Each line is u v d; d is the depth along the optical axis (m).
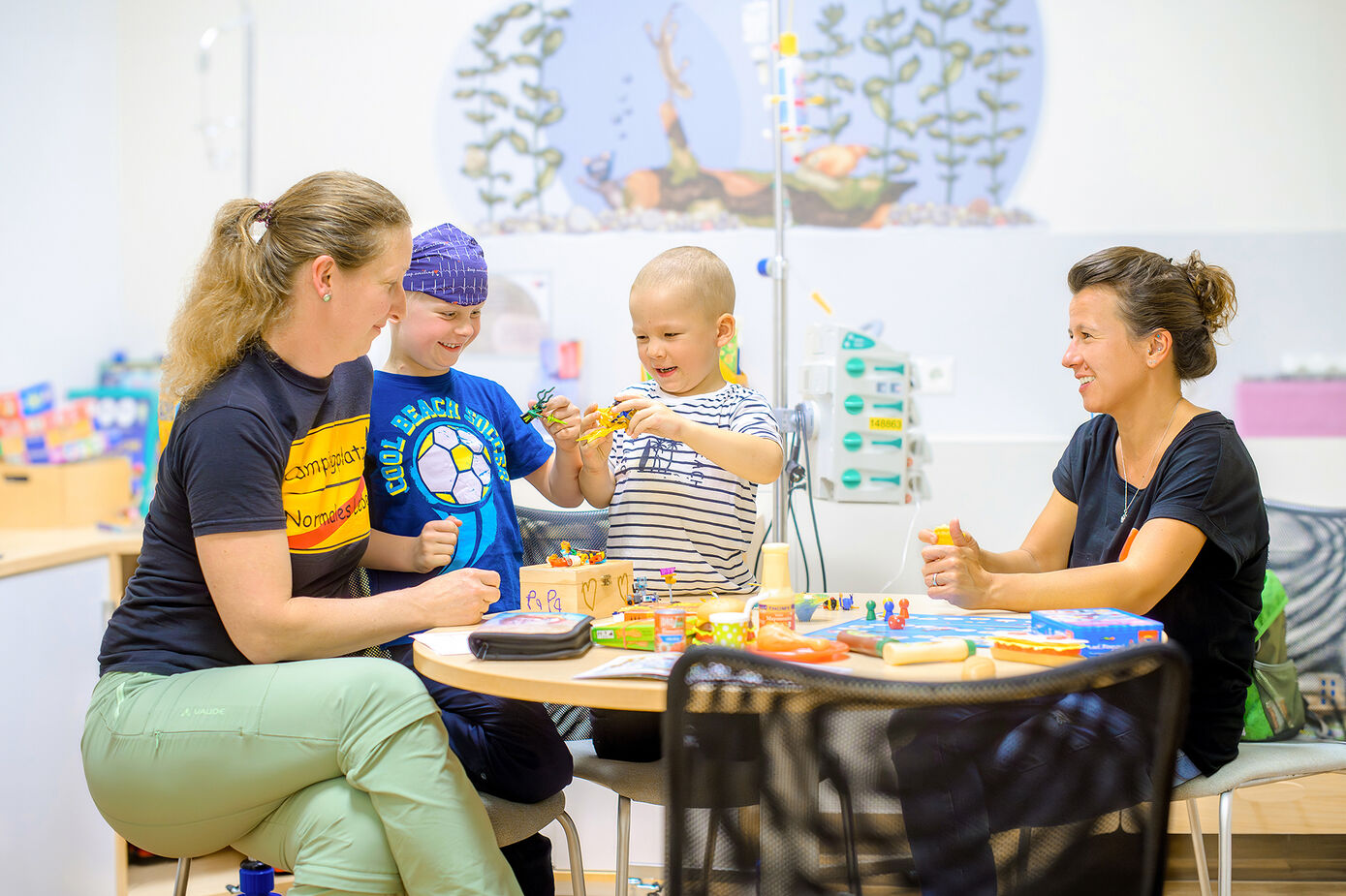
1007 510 2.27
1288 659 1.51
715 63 2.40
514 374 2.46
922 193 2.37
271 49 2.52
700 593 1.45
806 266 2.38
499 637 1.01
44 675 1.72
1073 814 0.75
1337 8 2.29
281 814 1.12
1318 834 2.05
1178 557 1.24
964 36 2.36
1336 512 1.55
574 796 2.05
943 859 0.74
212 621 1.21
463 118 2.47
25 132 2.33
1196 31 2.32
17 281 2.31
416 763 1.08
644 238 2.43
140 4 2.57
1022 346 2.37
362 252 1.17
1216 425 1.33
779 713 0.75
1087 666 0.73
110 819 1.16
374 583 1.43
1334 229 2.31
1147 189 2.35
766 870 0.76
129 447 2.40
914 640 1.03
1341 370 2.30
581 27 2.43
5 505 2.11
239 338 1.17
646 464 1.50
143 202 2.59
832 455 1.69
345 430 1.31
